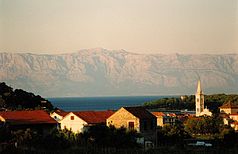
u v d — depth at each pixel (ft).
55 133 365.81
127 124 443.32
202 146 371.76
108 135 362.12
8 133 362.94
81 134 372.58
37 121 442.09
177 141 459.32
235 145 391.24
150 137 448.24
